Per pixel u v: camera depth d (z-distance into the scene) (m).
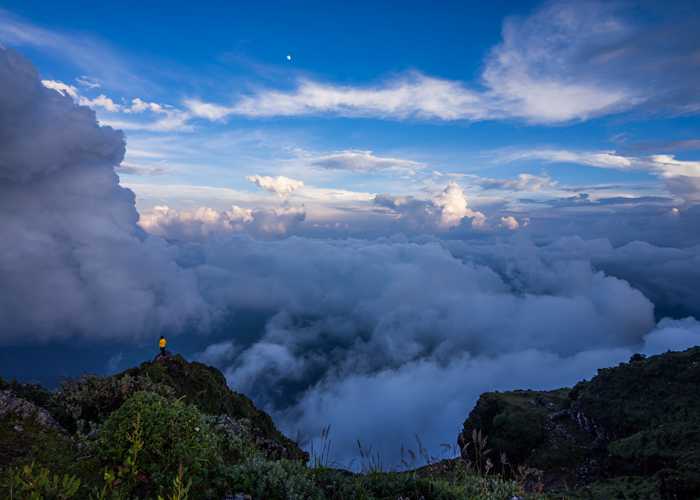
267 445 11.13
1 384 10.38
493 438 100.69
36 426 8.84
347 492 7.07
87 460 7.03
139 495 6.09
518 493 7.70
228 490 6.50
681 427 77.69
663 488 56.56
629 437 83.56
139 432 6.81
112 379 11.55
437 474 8.12
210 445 7.59
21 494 5.43
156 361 17.34
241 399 19.48
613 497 58.78
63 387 10.95
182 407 7.97
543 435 98.50
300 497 6.59
